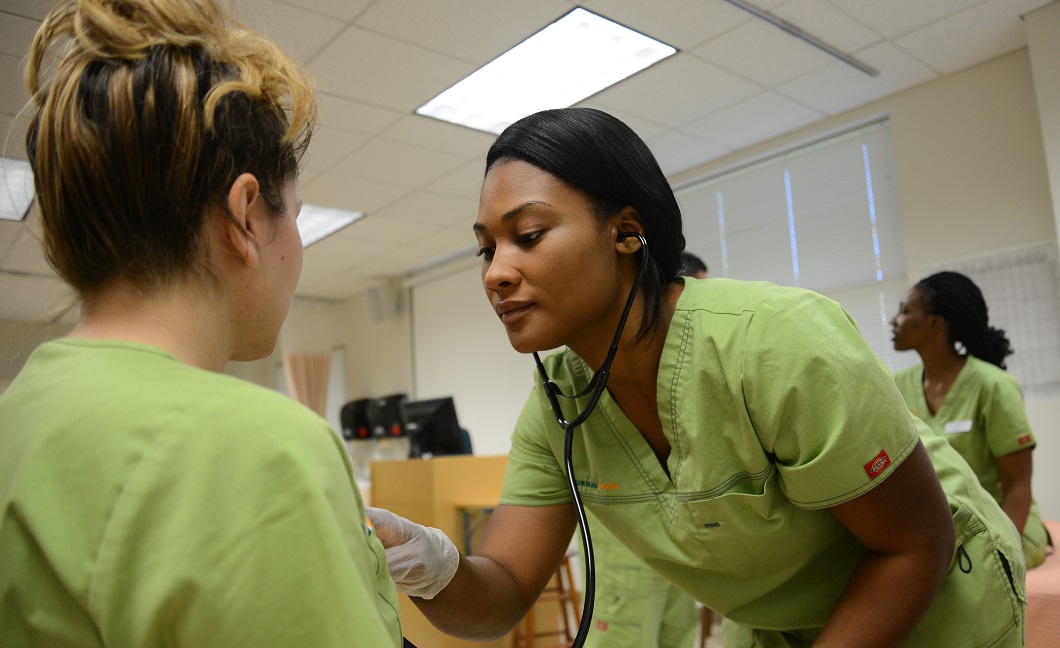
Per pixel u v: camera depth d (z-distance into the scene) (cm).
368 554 44
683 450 80
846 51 335
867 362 73
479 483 330
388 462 347
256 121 52
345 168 428
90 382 44
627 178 76
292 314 775
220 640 38
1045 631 158
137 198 47
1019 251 339
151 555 38
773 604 89
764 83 359
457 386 642
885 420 71
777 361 71
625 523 89
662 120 396
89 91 47
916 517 73
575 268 73
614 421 87
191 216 48
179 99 47
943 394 238
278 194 54
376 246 595
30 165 51
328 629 39
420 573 75
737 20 303
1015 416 213
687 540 84
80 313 50
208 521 39
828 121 405
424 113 365
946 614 84
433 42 301
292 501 40
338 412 775
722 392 76
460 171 440
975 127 355
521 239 74
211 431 41
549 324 74
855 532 75
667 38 314
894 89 375
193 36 49
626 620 213
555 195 73
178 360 46
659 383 80
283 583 39
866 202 400
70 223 47
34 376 47
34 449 42
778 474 79
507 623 88
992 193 348
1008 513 199
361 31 290
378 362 733
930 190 367
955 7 305
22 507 41
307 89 57
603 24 303
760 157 439
